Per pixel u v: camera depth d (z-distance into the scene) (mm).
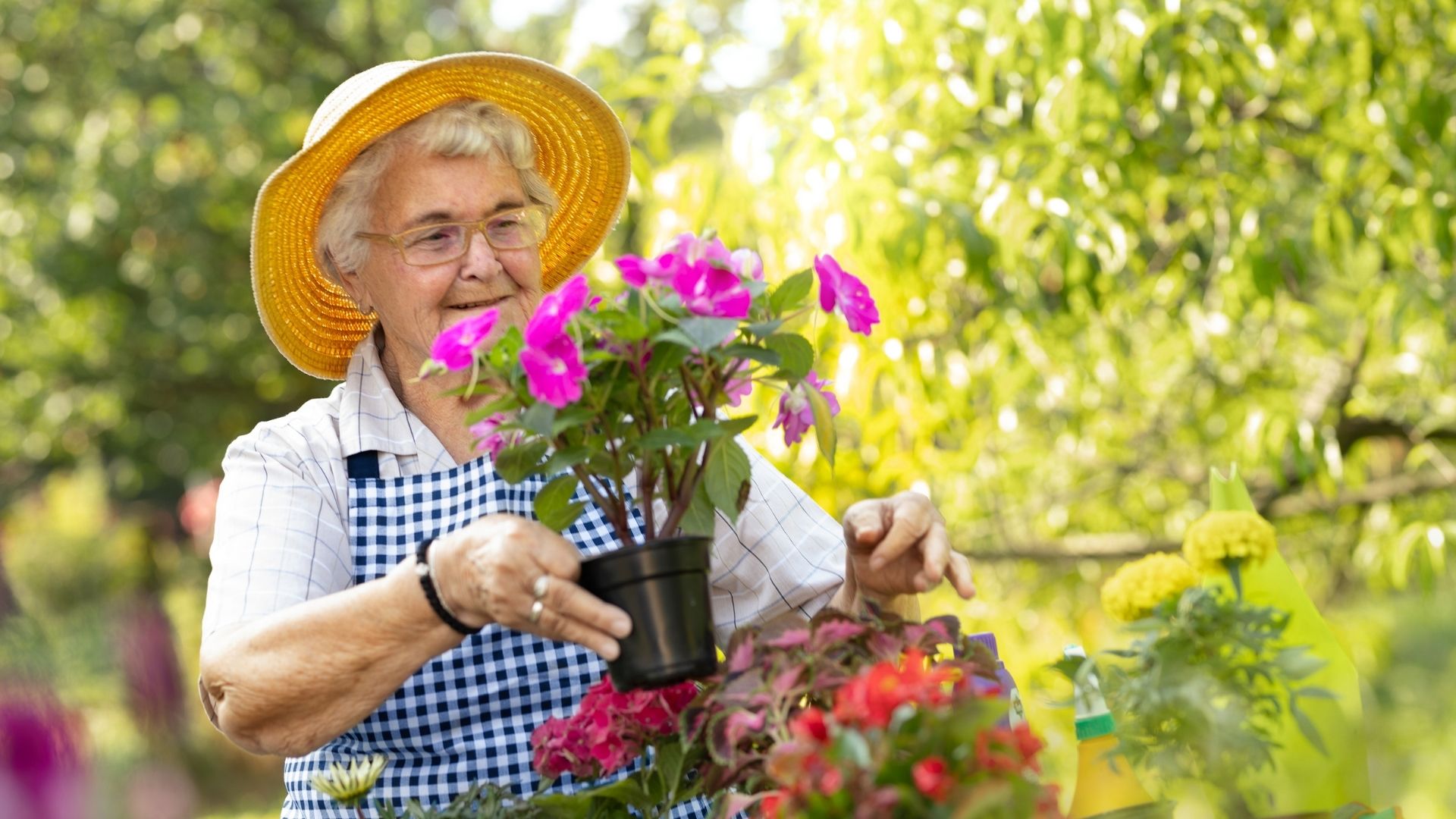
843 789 945
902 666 1186
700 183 3002
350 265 1686
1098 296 2922
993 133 3191
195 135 7805
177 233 8000
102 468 9391
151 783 6891
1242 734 1142
